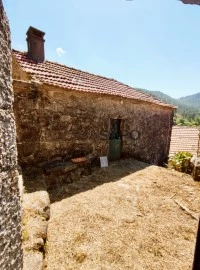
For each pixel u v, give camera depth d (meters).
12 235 1.45
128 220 4.29
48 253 3.13
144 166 8.46
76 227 3.86
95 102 7.44
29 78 6.11
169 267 3.15
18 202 1.56
